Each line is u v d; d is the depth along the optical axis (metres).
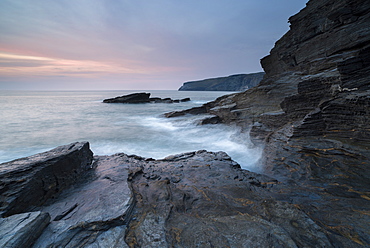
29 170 4.97
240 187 6.31
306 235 3.55
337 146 8.58
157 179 6.95
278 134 12.10
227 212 4.57
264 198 5.56
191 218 4.14
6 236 2.93
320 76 12.62
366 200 5.45
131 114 40.56
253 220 3.99
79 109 49.66
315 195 5.97
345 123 9.17
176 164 9.29
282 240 3.27
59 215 4.04
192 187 6.27
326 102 10.23
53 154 6.38
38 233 3.32
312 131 10.18
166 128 25.44
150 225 3.78
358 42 12.54
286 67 21.80
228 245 3.17
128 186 5.56
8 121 29.67
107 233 3.48
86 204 4.60
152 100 77.75
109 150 15.79
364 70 9.28
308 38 17.81
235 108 23.36
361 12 12.72
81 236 3.39
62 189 5.90
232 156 13.44
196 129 23.19
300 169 8.32
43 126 26.42
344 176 7.03
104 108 53.09
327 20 15.45
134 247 3.17
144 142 18.33
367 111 8.28
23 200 4.34
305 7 18.03
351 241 3.50
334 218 4.42
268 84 21.70
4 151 15.84
